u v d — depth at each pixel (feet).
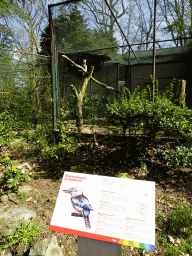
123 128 14.29
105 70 33.50
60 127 15.65
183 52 28.19
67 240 8.13
